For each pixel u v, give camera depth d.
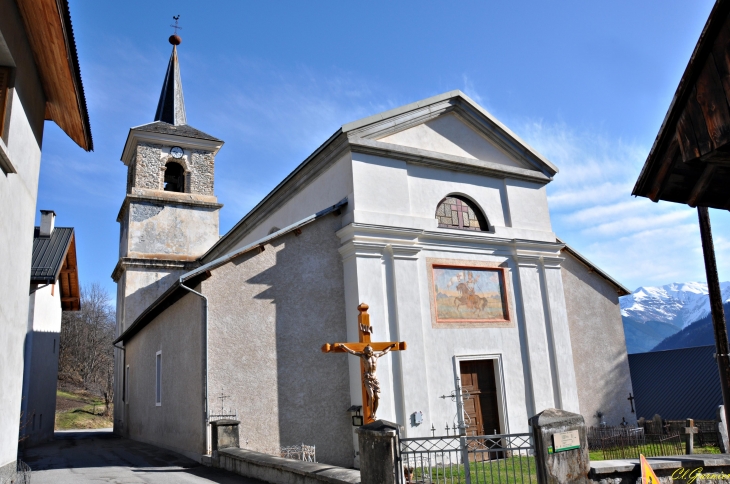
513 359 14.28
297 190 15.64
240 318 11.91
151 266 23.17
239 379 11.60
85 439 20.92
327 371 12.49
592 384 16.17
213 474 9.87
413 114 14.41
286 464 8.33
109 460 12.54
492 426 13.66
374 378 9.95
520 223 15.50
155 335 16.06
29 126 7.71
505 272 14.88
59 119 9.40
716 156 5.13
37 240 18.45
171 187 25.78
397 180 13.82
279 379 11.97
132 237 23.28
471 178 15.20
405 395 12.45
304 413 12.03
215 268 11.90
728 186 5.80
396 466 6.67
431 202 14.34
